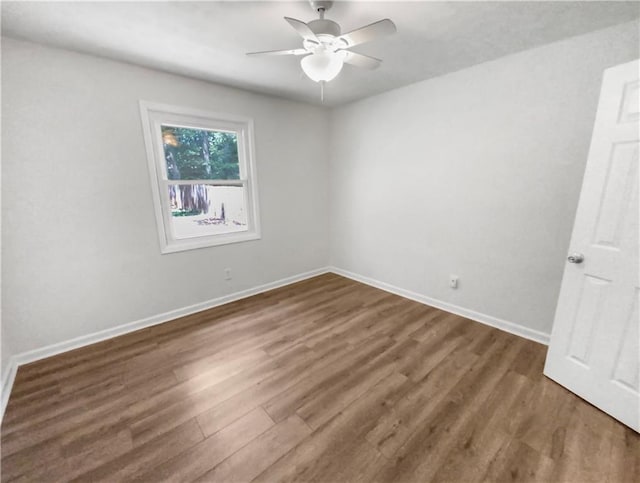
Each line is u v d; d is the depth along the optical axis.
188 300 2.99
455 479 1.30
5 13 1.62
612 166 1.55
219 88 2.88
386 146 3.31
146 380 1.96
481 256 2.67
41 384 1.92
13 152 1.98
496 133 2.42
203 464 1.37
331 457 1.41
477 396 1.79
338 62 1.71
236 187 3.28
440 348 2.32
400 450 1.44
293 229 3.82
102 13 1.64
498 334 2.53
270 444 1.48
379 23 1.37
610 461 1.37
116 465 1.37
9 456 1.41
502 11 1.67
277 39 1.97
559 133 2.11
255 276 3.52
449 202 2.83
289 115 3.51
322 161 3.99
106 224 2.41
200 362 2.17
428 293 3.17
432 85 2.77
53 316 2.25
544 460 1.38
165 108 2.58
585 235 1.69
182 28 1.82
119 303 2.56
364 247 3.83
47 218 2.15
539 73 2.14
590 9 1.64
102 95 2.27
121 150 2.41
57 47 2.05
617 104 1.51
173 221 2.88
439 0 1.56
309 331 2.61
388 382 1.93
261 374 2.02
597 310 1.65
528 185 2.30
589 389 1.71
